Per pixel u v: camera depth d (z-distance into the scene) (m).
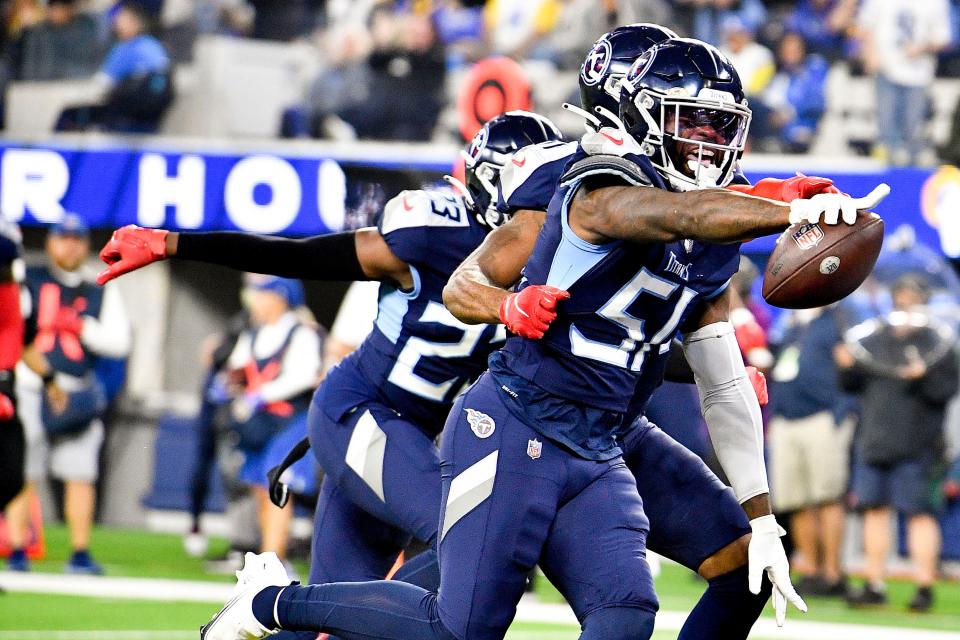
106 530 22.12
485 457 7.07
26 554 17.00
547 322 6.43
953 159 21.09
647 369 7.39
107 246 8.31
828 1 22.50
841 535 16.67
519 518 6.99
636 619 6.86
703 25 22.92
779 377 16.70
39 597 14.76
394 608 7.23
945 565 19.23
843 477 16.59
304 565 18.02
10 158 22.56
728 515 7.70
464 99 12.56
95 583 16.06
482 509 7.02
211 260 8.30
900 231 17.81
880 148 21.73
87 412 16.98
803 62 22.44
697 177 7.00
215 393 17.97
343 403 8.66
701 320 7.61
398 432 8.45
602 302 6.86
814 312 16.56
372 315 15.69
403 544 8.98
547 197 7.21
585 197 6.59
